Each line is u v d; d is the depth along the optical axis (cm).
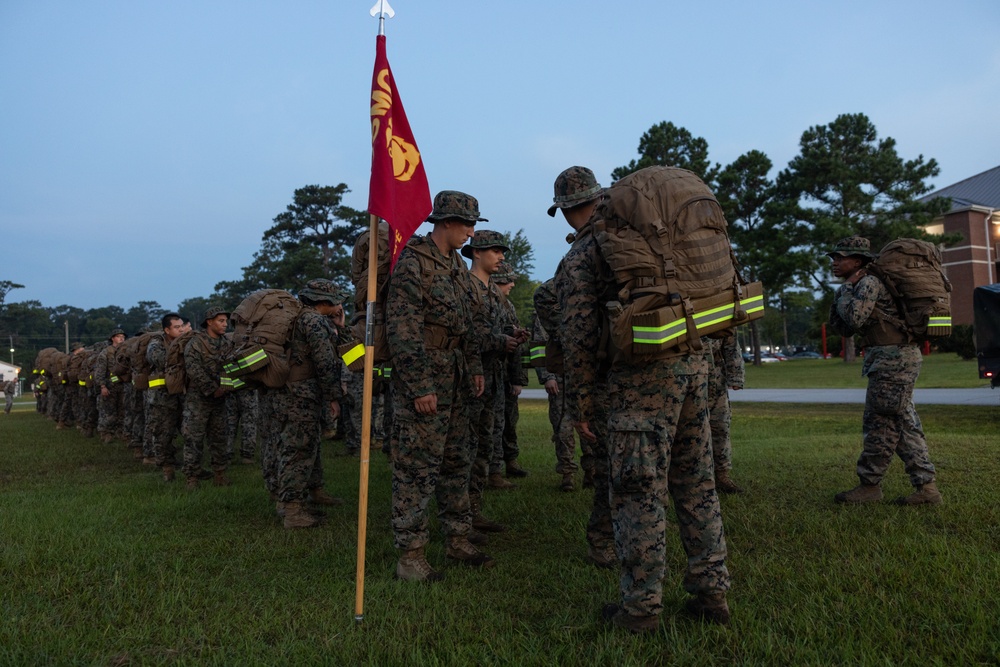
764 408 1502
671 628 278
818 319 5341
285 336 517
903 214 3866
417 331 379
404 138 371
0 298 9869
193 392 702
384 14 366
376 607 321
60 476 814
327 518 534
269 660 266
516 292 5269
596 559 382
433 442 379
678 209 277
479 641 280
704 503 291
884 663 242
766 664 247
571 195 379
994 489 502
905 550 364
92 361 1352
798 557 369
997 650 247
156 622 311
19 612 325
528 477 701
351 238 4634
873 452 489
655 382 281
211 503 598
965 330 3192
